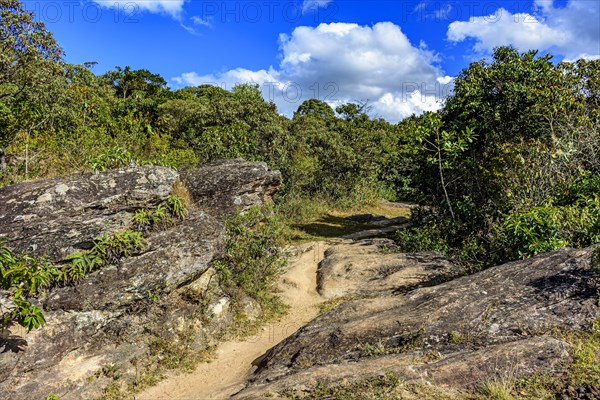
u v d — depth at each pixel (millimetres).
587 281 6809
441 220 14828
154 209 8836
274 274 11992
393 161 35344
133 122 17469
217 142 21203
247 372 7391
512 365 5312
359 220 25172
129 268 7879
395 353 6191
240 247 10742
